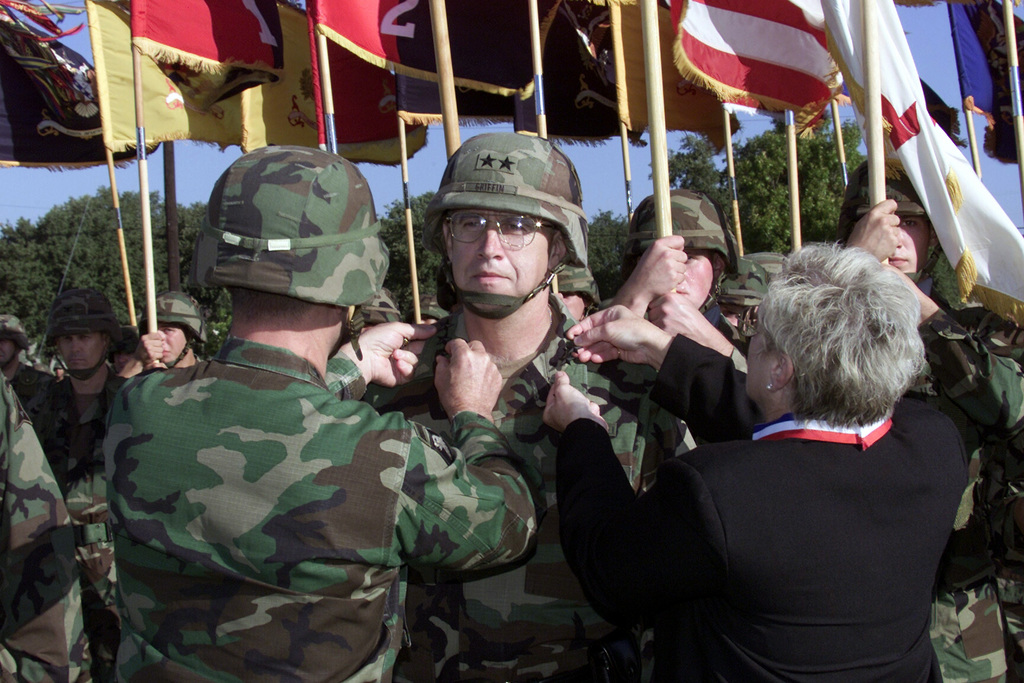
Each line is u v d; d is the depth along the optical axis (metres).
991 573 2.84
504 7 4.75
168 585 1.56
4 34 6.62
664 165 2.27
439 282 2.41
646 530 1.57
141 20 4.48
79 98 6.93
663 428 2.11
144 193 4.41
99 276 35.25
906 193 2.93
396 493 1.58
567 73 6.56
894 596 1.54
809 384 1.56
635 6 5.41
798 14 3.58
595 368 2.12
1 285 34.94
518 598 1.96
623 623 1.89
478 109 6.49
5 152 6.92
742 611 1.54
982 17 6.00
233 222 1.66
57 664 2.51
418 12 4.40
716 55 3.51
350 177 1.76
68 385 4.65
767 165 24.62
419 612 2.02
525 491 1.79
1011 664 3.06
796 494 1.52
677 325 2.18
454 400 1.94
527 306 2.06
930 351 2.50
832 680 1.51
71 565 2.58
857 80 2.83
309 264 1.65
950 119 6.49
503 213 1.94
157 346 4.39
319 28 4.02
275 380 1.63
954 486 1.67
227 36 4.86
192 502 1.54
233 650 1.53
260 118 6.84
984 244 2.79
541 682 1.94
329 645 1.56
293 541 1.52
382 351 2.10
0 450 2.49
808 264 1.65
